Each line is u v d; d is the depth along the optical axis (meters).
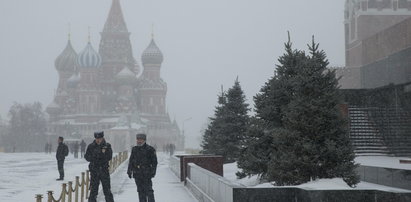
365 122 48.28
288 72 22.94
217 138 42.19
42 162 61.09
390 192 12.12
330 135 18.95
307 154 18.75
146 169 16.66
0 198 21.88
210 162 30.02
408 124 47.72
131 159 16.80
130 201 20.27
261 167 22.69
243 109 42.50
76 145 80.38
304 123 18.77
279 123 22.48
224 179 15.55
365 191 12.48
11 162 61.06
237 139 41.97
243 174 26.52
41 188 26.84
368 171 24.69
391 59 54.53
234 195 13.15
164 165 56.84
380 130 47.34
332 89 19.70
